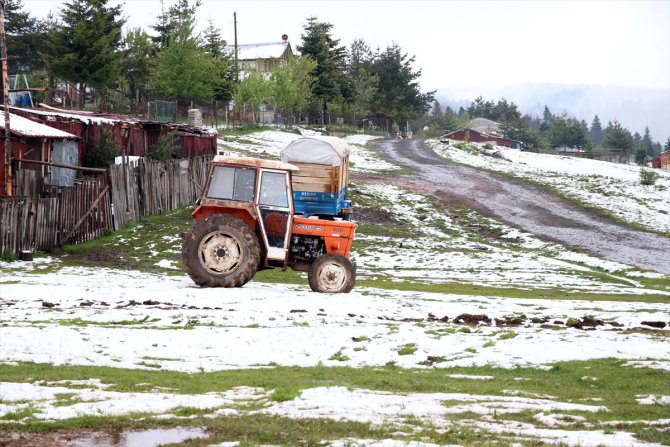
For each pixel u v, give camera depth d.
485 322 14.22
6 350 10.10
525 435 6.55
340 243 17.88
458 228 42.09
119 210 29.92
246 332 12.10
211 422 6.79
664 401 8.20
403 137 125.69
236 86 81.12
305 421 6.89
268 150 65.50
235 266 17.02
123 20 65.62
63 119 36.41
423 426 6.80
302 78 92.62
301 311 14.42
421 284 22.67
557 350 11.08
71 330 11.63
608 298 21.00
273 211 17.23
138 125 43.06
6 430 6.39
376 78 126.81
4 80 26.47
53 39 56.03
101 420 6.73
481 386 9.04
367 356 10.83
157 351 10.59
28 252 22.70
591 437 6.47
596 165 83.12
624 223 44.09
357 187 51.78
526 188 57.09
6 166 26.00
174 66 67.44
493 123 195.00
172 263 24.78
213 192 17.20
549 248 36.34
